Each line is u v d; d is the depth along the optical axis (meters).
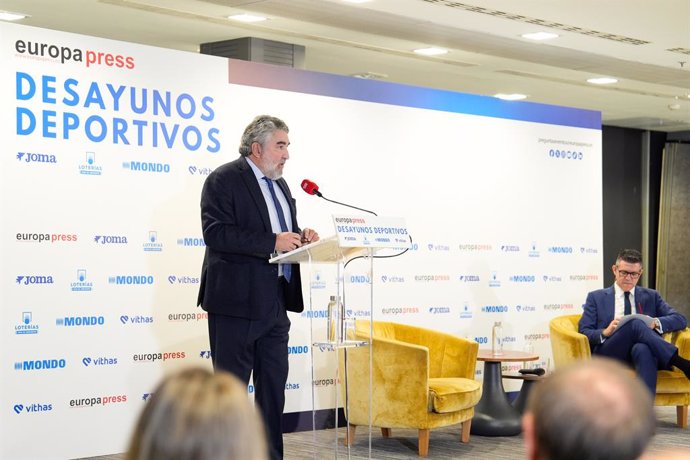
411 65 9.54
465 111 7.88
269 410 4.90
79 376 5.75
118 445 5.93
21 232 5.52
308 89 6.96
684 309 14.35
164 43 8.67
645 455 1.17
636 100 11.59
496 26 7.81
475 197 7.93
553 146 8.49
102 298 5.87
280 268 4.95
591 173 8.80
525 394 7.00
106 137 5.91
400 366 5.97
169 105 6.23
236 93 6.59
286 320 4.98
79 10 7.41
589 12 7.31
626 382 1.17
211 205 4.84
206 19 7.65
